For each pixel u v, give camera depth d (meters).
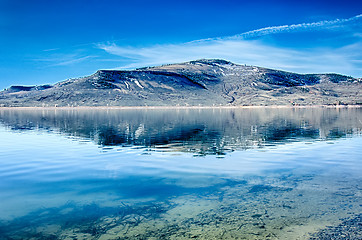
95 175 17.34
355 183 14.94
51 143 31.45
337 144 28.58
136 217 11.14
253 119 71.75
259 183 15.14
